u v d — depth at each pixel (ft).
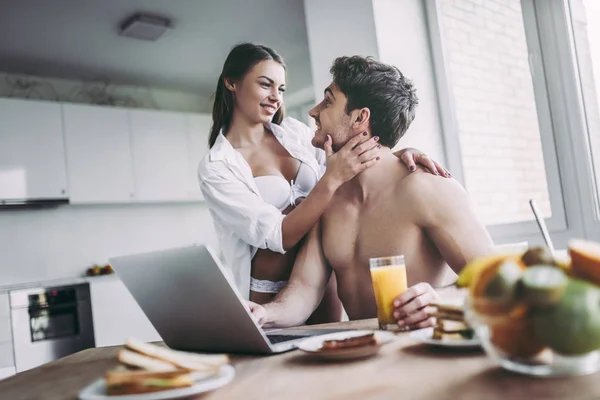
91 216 15.38
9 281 13.88
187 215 17.17
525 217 8.28
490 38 8.61
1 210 13.96
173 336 3.59
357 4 8.91
